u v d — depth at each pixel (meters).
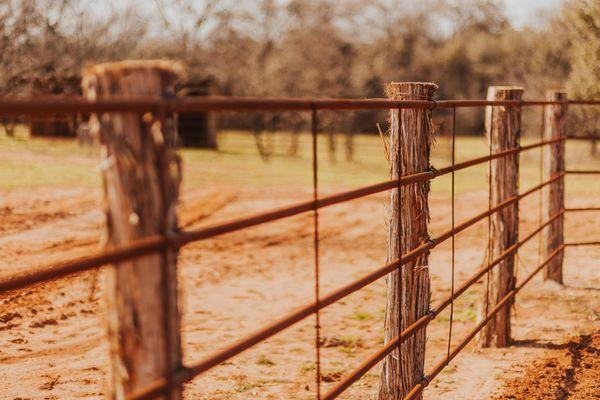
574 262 9.88
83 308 7.14
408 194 3.84
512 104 5.59
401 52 60.72
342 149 38.59
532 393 4.83
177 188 1.86
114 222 1.81
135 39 32.72
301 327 6.73
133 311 1.85
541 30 34.00
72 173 19.61
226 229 2.14
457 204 17.08
